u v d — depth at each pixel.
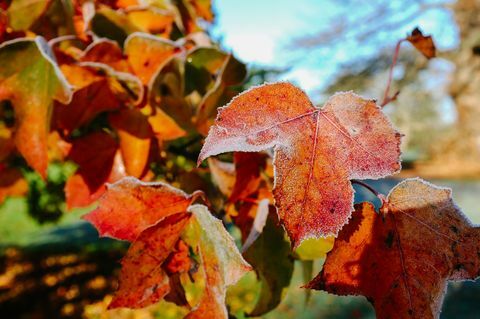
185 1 0.41
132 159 0.29
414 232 0.17
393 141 0.16
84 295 2.25
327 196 0.15
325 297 2.09
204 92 0.34
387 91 0.27
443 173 6.01
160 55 0.29
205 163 0.34
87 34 0.32
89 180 0.29
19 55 0.25
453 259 0.17
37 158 0.27
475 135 5.61
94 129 0.34
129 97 0.29
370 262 0.17
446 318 1.80
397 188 0.18
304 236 0.15
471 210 3.70
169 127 0.29
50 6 0.30
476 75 4.16
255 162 0.26
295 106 0.16
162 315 1.81
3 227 3.79
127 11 0.36
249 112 0.15
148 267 0.20
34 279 2.54
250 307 0.29
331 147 0.16
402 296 0.17
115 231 0.20
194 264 0.20
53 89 0.26
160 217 0.21
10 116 0.37
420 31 0.25
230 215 0.27
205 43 0.41
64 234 3.70
